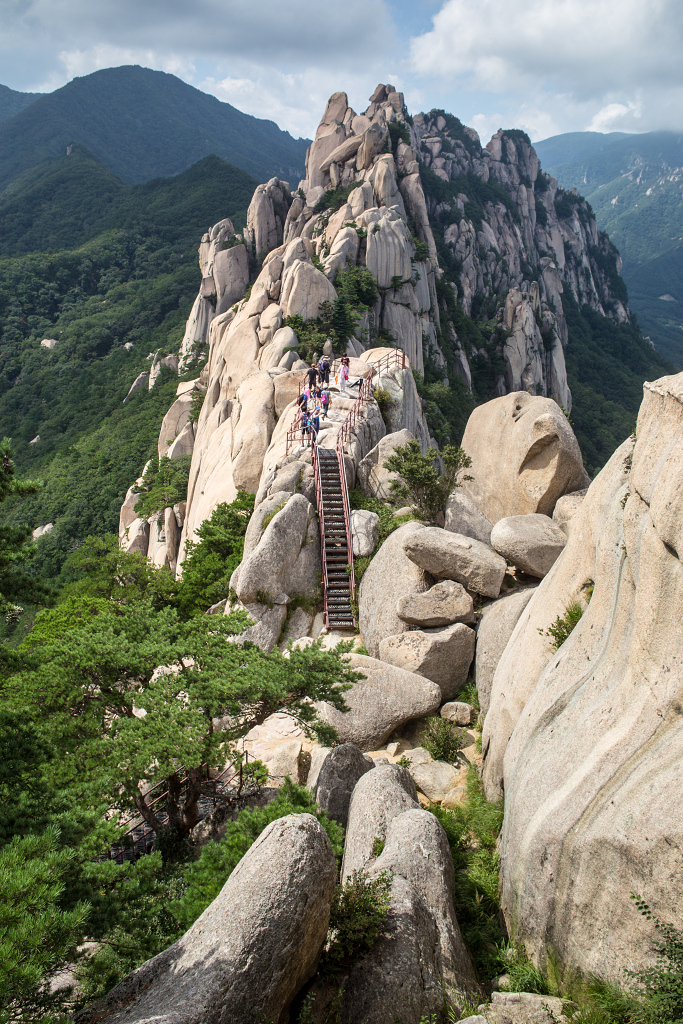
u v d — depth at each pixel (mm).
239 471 35656
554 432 20109
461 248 163000
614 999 7273
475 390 125938
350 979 8062
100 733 12492
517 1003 7812
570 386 150625
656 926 7160
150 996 7004
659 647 8539
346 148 105750
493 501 22375
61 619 24703
